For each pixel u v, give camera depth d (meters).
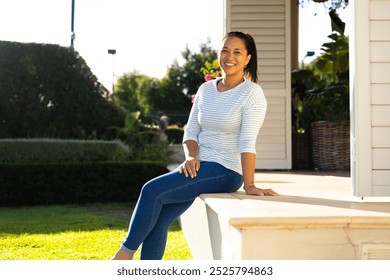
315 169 5.90
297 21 7.02
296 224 1.88
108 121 10.73
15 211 6.38
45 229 4.78
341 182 4.08
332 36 6.50
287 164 5.94
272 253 1.88
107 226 5.00
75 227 4.92
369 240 1.92
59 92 10.40
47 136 10.15
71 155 8.05
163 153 10.18
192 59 21.84
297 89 6.56
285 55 5.99
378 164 2.68
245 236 1.88
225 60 2.68
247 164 2.55
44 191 7.22
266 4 6.00
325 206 2.21
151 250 2.55
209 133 2.72
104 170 7.45
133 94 20.72
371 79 2.71
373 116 2.70
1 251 3.67
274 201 2.37
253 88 2.63
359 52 2.72
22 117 10.12
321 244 1.90
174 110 20.97
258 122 2.60
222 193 2.66
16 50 10.16
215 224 2.55
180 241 4.31
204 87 2.85
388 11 2.71
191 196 2.57
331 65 6.66
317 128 5.95
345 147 5.82
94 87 10.71
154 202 2.47
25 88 10.17
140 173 7.56
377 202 2.40
